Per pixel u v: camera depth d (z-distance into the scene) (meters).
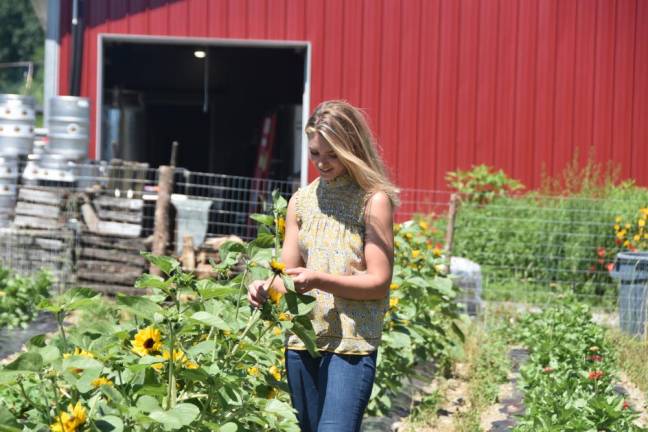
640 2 16.59
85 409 4.14
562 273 14.58
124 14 16.58
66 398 4.48
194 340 4.79
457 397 8.95
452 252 13.59
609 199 15.15
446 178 16.58
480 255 14.77
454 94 16.66
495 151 16.66
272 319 4.57
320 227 4.65
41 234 13.30
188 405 4.15
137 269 13.06
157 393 4.35
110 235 13.27
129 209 13.24
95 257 13.27
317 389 4.72
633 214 14.53
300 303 4.42
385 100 16.66
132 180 13.13
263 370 5.29
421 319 8.46
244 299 5.03
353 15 16.62
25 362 4.00
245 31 16.66
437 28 16.66
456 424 7.75
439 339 9.65
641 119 16.61
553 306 12.27
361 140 4.55
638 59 16.61
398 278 7.80
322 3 16.64
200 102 23.23
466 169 16.64
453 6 16.62
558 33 16.64
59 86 16.56
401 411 8.16
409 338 7.50
